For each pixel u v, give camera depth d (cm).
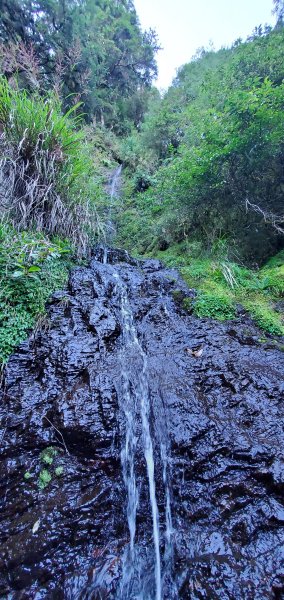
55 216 293
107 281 286
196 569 124
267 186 369
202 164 367
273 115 312
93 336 220
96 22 1223
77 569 125
